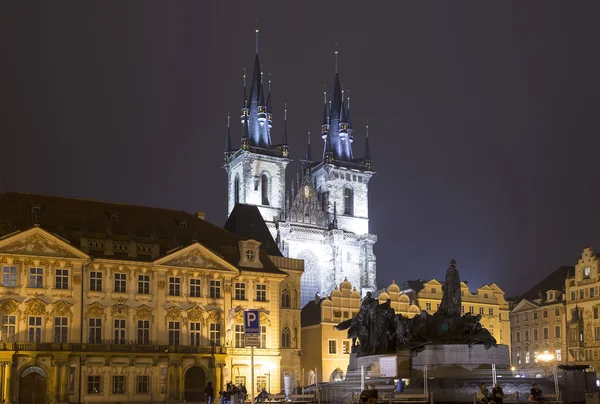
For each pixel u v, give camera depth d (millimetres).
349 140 195250
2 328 87000
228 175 189250
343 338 121688
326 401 62125
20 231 88500
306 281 169750
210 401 68312
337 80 198375
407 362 59906
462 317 62531
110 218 101000
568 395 55312
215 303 100750
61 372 87625
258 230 126812
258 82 187250
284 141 183625
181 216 109062
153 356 93438
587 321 134000
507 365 60375
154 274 97062
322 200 188500
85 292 92375
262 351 102688
